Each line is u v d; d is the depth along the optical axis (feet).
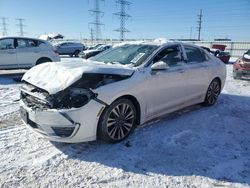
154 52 15.67
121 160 12.03
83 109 11.84
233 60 87.25
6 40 35.42
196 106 20.81
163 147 13.41
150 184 10.34
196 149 13.33
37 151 12.59
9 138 13.92
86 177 10.66
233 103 22.44
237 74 34.81
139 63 14.90
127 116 13.74
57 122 11.70
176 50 17.34
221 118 18.12
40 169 11.11
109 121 12.98
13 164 11.41
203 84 19.43
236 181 10.71
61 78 12.36
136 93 13.82
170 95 16.30
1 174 10.65
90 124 12.14
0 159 11.76
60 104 11.82
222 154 12.91
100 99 12.26
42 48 38.06
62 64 13.99
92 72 12.46
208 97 20.52
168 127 15.97
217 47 99.45
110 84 12.83
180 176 10.93
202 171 11.35
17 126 15.70
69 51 97.35
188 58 18.26
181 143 13.93
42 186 10.00
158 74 15.11
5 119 16.98
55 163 11.60
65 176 10.69
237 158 12.59
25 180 10.33
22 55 36.35
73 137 11.95
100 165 11.57
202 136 14.92
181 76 16.88
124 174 10.95
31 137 14.10
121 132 13.60
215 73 20.58
